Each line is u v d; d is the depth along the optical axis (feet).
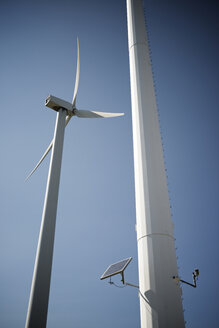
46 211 34.40
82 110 50.75
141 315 35.53
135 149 48.65
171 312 33.71
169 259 37.58
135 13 67.46
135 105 53.26
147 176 44.16
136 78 56.65
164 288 35.17
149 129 49.11
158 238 38.88
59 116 46.80
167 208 42.22
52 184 37.06
